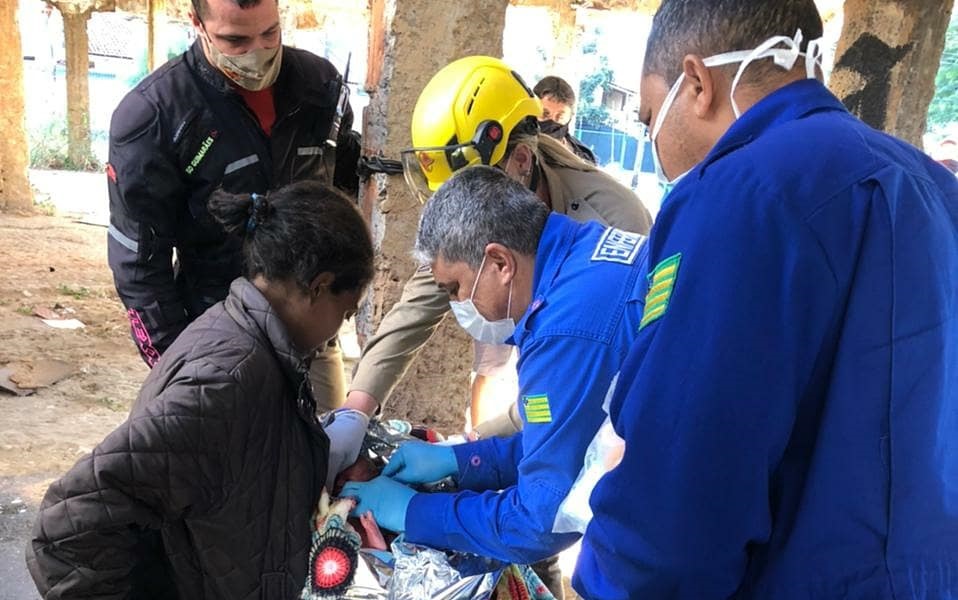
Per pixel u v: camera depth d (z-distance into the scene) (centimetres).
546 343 142
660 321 101
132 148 216
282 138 241
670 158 125
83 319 624
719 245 96
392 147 286
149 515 131
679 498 96
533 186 212
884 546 96
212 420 131
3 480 348
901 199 96
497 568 164
